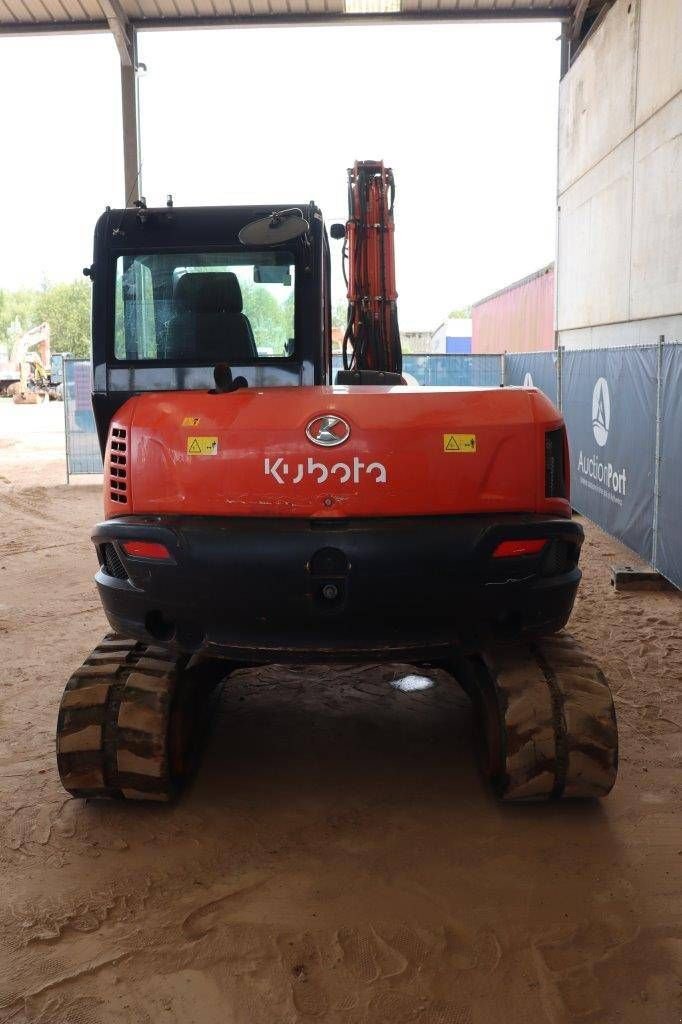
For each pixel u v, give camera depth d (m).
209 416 3.61
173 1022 2.69
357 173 6.03
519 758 3.71
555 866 3.48
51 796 4.08
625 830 3.74
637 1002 2.75
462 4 14.38
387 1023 2.67
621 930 3.08
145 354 4.43
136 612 3.72
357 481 3.48
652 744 4.56
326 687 5.44
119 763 3.77
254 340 4.39
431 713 5.04
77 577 8.30
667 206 10.91
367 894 3.32
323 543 3.43
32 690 5.40
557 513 3.68
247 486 3.52
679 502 6.89
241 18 14.38
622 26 12.39
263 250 4.31
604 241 13.55
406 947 3.01
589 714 3.72
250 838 3.73
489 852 3.59
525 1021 2.68
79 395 13.85
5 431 25.08
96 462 13.99
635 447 8.05
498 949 2.99
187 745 4.21
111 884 3.39
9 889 3.36
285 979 2.86
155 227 4.33
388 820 3.86
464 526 3.47
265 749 4.59
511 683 3.82
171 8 14.22
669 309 10.95
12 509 12.02
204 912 3.21
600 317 13.84
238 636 3.60
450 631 3.58
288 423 3.51
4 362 43.31
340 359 10.34
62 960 2.95
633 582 7.46
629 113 12.21
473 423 3.54
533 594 3.55
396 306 6.13
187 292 4.38
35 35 14.79
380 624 3.52
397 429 3.49
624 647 6.04
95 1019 2.70
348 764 4.41
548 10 14.71
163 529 3.54
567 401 10.59
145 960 2.96
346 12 14.40
